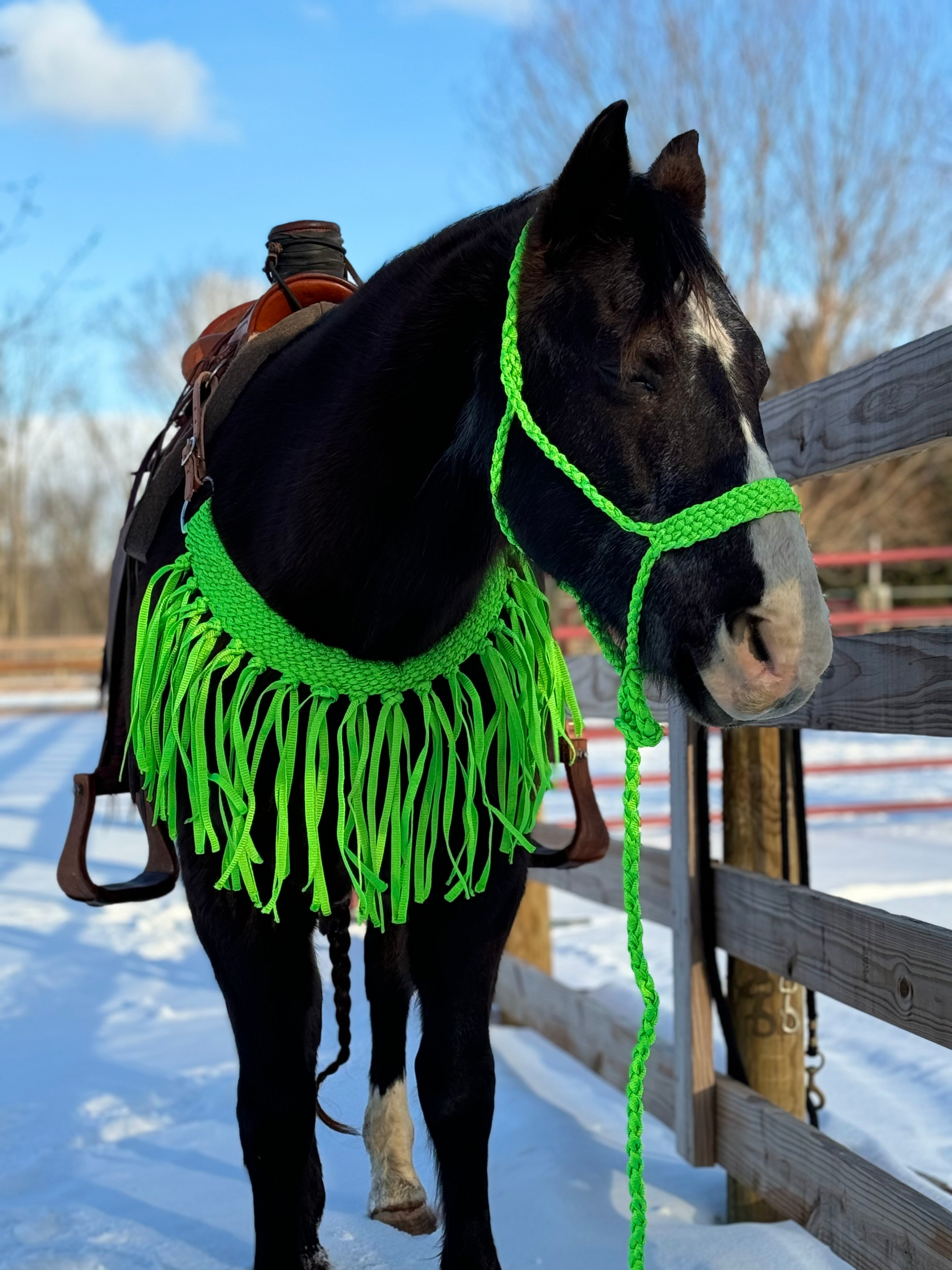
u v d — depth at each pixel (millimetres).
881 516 15383
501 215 1564
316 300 1976
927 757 8688
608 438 1280
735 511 1220
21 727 11883
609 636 1389
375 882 1572
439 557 1534
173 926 4371
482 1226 1634
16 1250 1927
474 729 1617
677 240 1285
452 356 1474
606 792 7246
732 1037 2156
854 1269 1732
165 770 1638
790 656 1201
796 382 14711
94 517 33812
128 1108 2557
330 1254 1903
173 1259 1895
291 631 1571
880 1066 2771
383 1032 2105
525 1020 3266
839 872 4758
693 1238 1931
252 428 1700
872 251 14148
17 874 5277
